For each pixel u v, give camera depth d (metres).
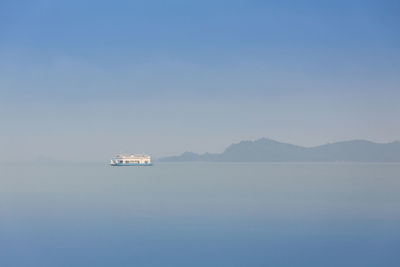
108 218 43.44
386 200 60.94
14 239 33.69
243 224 40.56
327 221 42.38
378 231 37.66
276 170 192.38
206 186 89.06
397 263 27.66
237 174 152.62
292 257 28.98
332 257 28.83
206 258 28.53
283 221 42.41
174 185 92.44
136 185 94.25
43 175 148.12
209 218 44.03
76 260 28.03
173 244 31.89
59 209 50.72
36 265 26.80
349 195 67.25
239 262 27.77
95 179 120.06
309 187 86.12
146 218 43.91
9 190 78.56
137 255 29.14
